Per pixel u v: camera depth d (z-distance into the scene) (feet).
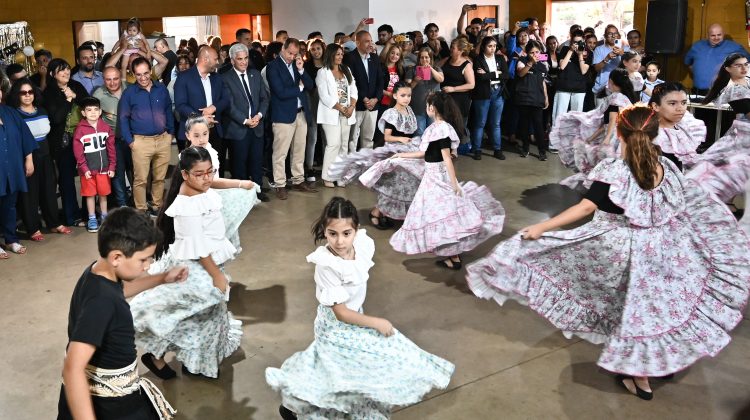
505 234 20.97
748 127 19.10
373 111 28.19
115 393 7.69
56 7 41.19
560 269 12.12
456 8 38.04
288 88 24.71
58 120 21.42
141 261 7.57
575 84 31.55
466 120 30.32
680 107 16.02
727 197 16.78
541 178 27.66
